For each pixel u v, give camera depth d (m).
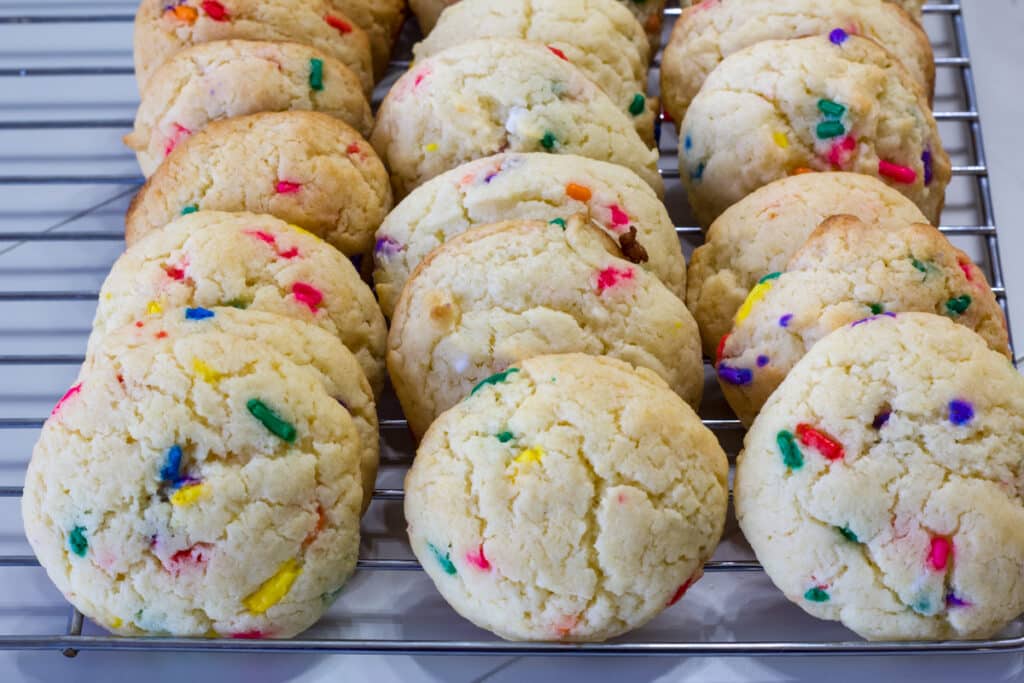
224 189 0.42
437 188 0.42
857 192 0.42
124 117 0.49
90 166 0.48
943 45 0.51
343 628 0.40
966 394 0.38
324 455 0.38
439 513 0.38
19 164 0.48
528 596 0.37
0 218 0.47
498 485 0.37
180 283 0.40
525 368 0.39
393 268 0.42
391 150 0.44
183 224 0.41
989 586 0.37
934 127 0.44
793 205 0.42
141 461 0.38
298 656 0.40
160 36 0.45
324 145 0.42
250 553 0.38
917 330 0.39
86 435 0.38
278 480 0.38
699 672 0.40
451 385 0.40
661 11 0.48
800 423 0.38
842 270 0.40
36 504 0.38
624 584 0.37
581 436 0.38
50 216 0.47
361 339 0.41
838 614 0.38
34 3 0.52
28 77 0.50
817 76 0.43
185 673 0.40
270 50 0.44
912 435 0.38
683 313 0.41
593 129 0.43
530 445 0.38
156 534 0.38
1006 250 0.47
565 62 0.43
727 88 0.44
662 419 0.38
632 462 0.38
